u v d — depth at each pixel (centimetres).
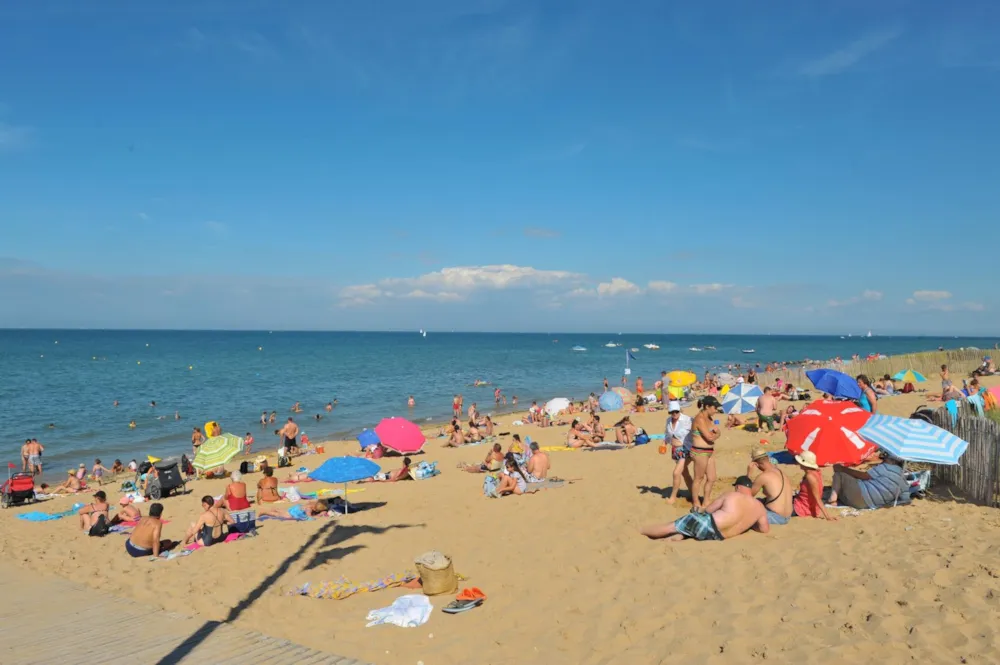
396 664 568
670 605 611
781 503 810
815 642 498
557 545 855
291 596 761
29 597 809
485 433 2411
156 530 998
